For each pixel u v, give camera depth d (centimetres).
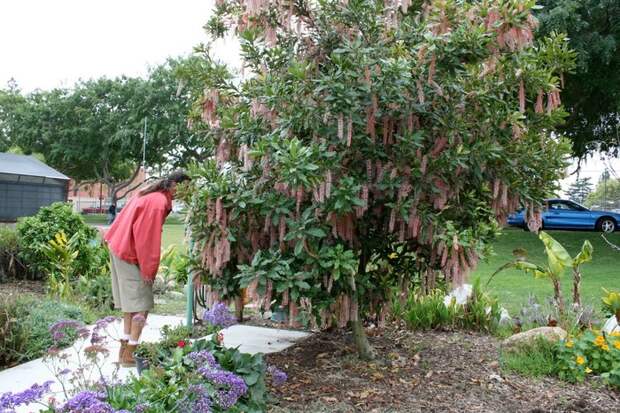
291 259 391
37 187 1905
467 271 408
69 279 793
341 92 380
